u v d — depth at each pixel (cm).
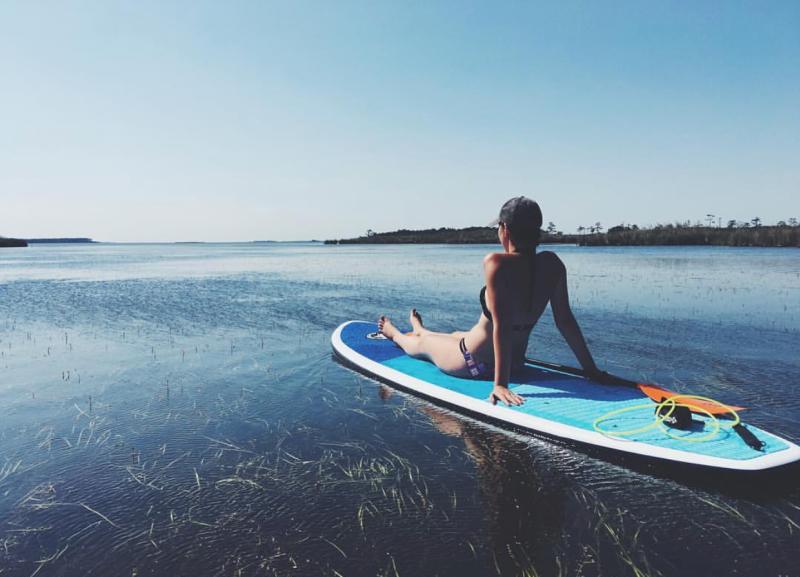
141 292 1477
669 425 366
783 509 283
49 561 239
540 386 464
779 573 225
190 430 411
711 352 648
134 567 234
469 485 312
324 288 1537
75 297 1354
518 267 414
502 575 224
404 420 429
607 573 225
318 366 618
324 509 284
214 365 627
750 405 441
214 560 238
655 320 884
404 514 278
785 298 1148
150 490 309
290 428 413
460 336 515
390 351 626
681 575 224
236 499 297
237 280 1898
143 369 610
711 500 294
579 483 315
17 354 693
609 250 4378
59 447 378
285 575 225
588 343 709
